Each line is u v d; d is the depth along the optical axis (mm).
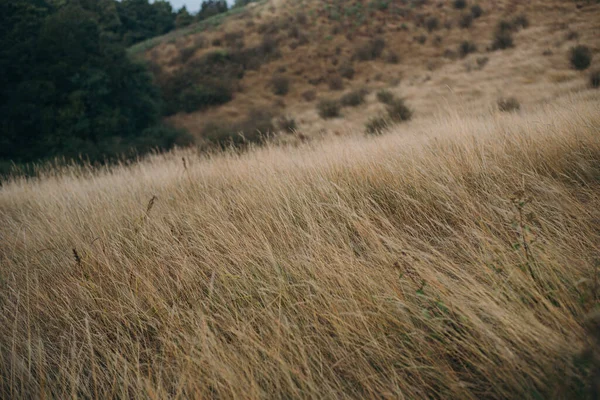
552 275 1837
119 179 6332
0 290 2723
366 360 1675
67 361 1871
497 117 5078
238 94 38938
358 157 4375
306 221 3045
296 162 4949
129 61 31141
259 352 1834
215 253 2721
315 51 43594
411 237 2648
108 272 2709
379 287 2045
